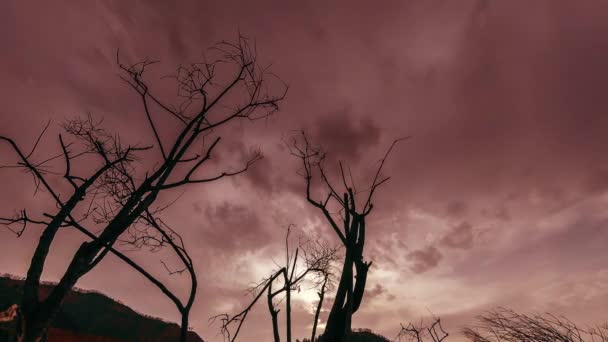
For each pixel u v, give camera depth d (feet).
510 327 27.35
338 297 19.72
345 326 18.65
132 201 16.40
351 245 21.16
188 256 17.75
